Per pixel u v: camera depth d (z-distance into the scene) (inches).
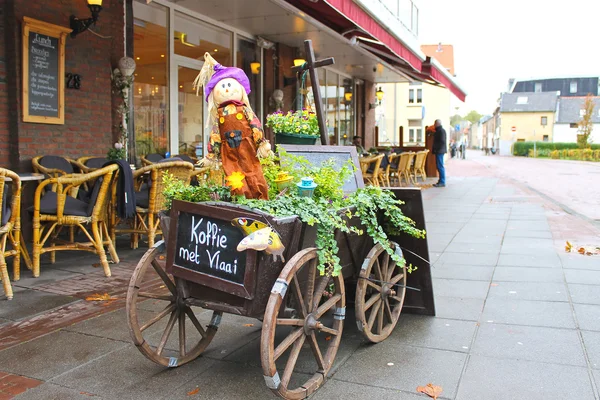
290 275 102.9
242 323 154.4
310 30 434.9
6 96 256.8
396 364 125.0
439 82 591.8
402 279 152.2
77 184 205.3
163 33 356.8
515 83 3983.8
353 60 578.6
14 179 179.0
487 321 152.6
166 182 127.3
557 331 143.3
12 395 110.3
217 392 112.3
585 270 208.1
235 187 114.7
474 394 109.3
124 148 304.8
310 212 112.3
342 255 131.7
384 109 1467.8
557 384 112.9
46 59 265.1
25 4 256.7
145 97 343.9
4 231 175.6
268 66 474.6
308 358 130.0
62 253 242.2
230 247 106.7
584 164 1508.4
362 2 298.0
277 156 140.5
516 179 786.8
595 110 3073.3
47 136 270.1
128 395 111.0
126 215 213.8
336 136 667.4
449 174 919.7
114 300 172.7
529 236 286.7
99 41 296.5
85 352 132.6
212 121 120.8
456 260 230.4
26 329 147.3
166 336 122.6
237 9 372.2
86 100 289.9
